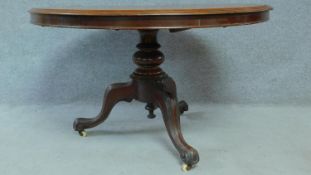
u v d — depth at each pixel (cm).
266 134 163
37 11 120
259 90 202
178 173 132
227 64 200
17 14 195
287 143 154
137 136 164
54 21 115
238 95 204
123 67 202
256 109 197
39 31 197
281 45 196
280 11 192
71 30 197
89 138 162
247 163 137
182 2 192
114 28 108
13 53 200
